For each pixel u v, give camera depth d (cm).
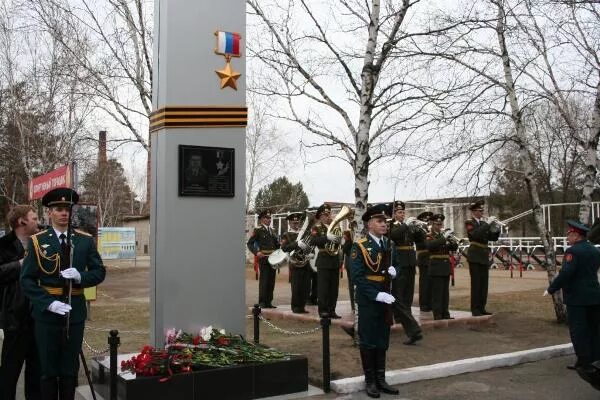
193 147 696
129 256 2939
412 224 1148
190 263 685
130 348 903
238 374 610
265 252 1353
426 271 1225
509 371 774
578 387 696
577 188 2697
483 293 1136
